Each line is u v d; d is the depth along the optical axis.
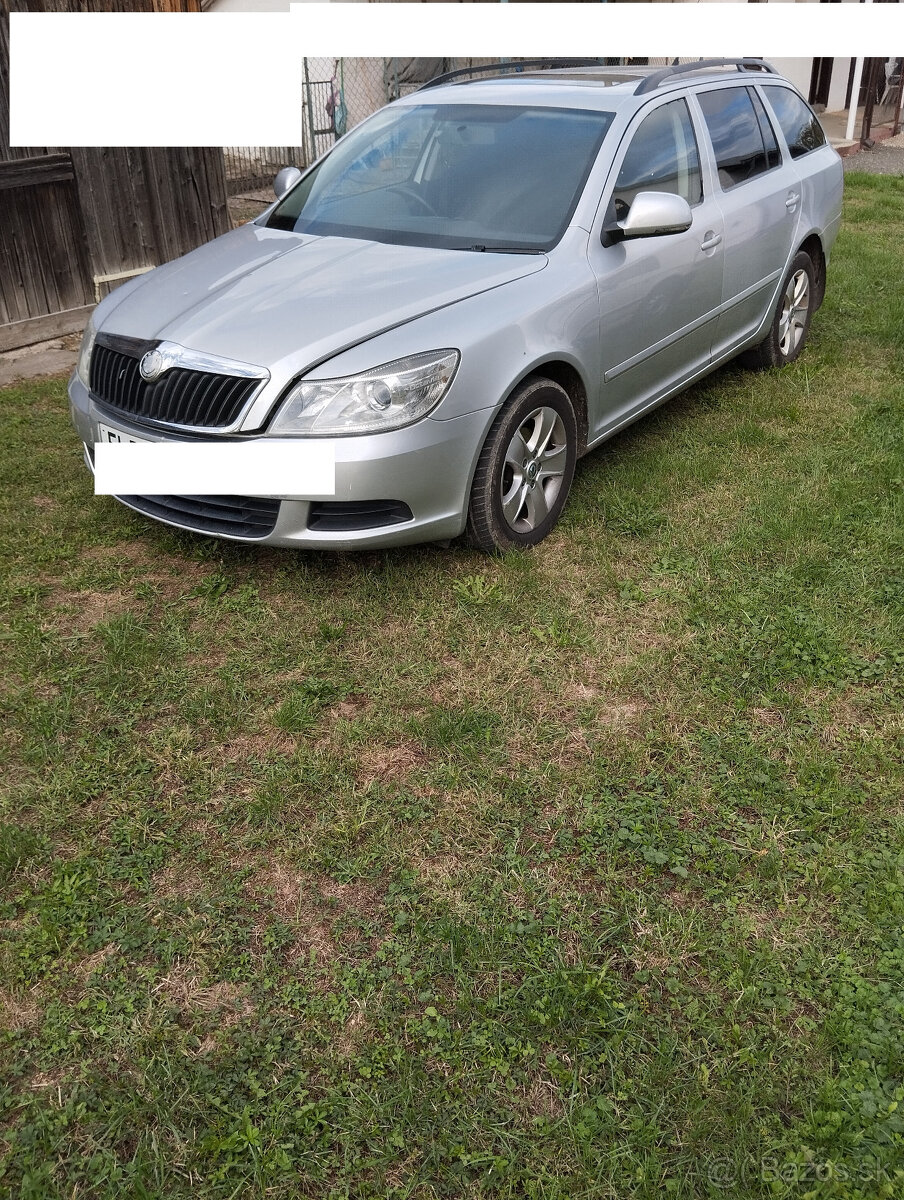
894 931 2.44
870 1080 2.09
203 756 3.05
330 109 12.99
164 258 7.74
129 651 3.47
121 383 3.80
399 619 3.71
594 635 3.62
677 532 4.31
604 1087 2.10
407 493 3.58
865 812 2.82
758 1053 2.15
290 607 3.78
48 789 2.89
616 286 4.29
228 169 12.77
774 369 6.27
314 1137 2.01
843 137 17.17
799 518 4.34
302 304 3.75
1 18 6.36
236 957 2.39
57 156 6.82
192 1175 1.95
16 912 2.52
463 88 5.12
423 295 3.77
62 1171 1.96
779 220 5.66
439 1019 2.22
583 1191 1.92
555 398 4.05
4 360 6.79
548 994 2.28
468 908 2.52
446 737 3.08
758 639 3.58
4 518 4.47
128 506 4.17
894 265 8.81
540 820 2.80
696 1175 1.94
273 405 3.47
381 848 2.69
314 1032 2.22
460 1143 2.00
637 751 3.03
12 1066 2.14
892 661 3.46
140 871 2.62
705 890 2.55
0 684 3.37
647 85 4.82
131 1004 2.26
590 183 4.32
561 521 4.41
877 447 5.11
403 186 4.60
